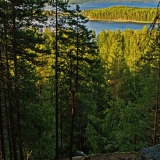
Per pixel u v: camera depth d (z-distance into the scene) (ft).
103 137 80.59
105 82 117.91
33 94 55.06
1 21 42.93
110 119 85.56
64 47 64.49
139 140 76.07
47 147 72.28
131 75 132.16
